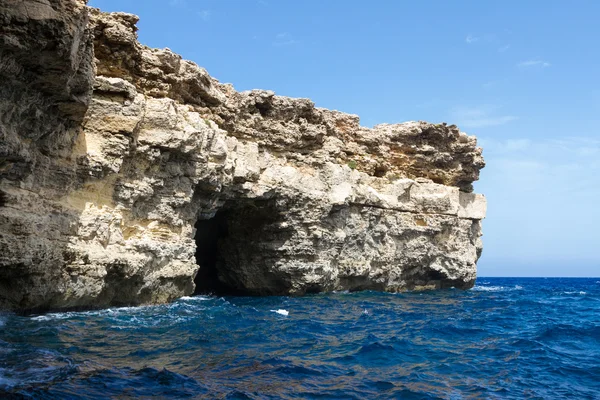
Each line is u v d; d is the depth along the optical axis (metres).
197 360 13.12
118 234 20.59
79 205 19.06
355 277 36.69
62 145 18.17
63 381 10.08
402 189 39.31
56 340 13.77
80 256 18.19
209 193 27.50
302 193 32.56
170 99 23.62
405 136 41.69
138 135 21.92
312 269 33.12
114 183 20.97
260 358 13.79
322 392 11.18
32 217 15.95
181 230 25.25
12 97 14.75
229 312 22.41
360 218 36.59
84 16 15.08
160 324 17.94
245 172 29.36
